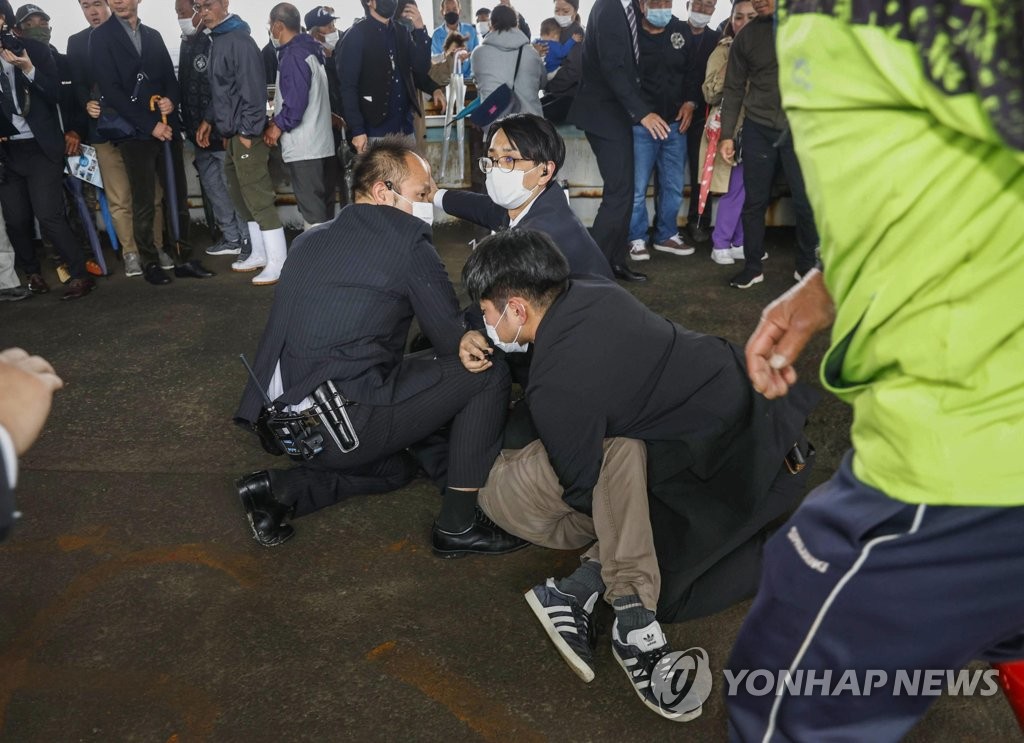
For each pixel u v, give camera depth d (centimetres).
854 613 95
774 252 514
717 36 502
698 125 521
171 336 398
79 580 226
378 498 261
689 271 482
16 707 184
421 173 239
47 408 80
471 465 222
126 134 441
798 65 82
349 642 202
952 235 77
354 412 222
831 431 294
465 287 198
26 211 443
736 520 196
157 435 303
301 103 441
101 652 200
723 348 203
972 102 69
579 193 554
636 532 187
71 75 445
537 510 211
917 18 71
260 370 232
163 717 181
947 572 90
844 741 103
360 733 176
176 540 243
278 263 469
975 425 83
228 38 426
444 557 232
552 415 189
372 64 474
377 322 226
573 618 194
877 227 81
